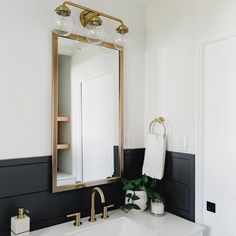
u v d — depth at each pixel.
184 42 1.69
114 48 1.79
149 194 1.74
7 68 1.34
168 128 1.80
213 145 1.53
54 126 1.49
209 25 1.54
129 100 1.91
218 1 1.50
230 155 1.45
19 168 1.38
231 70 1.45
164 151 1.76
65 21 1.33
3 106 1.33
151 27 1.95
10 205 1.34
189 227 1.51
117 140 1.81
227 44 1.47
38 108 1.45
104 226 1.53
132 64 1.93
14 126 1.36
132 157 1.91
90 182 1.65
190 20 1.66
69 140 1.56
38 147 1.45
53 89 1.49
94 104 1.69
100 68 1.72
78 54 1.61
